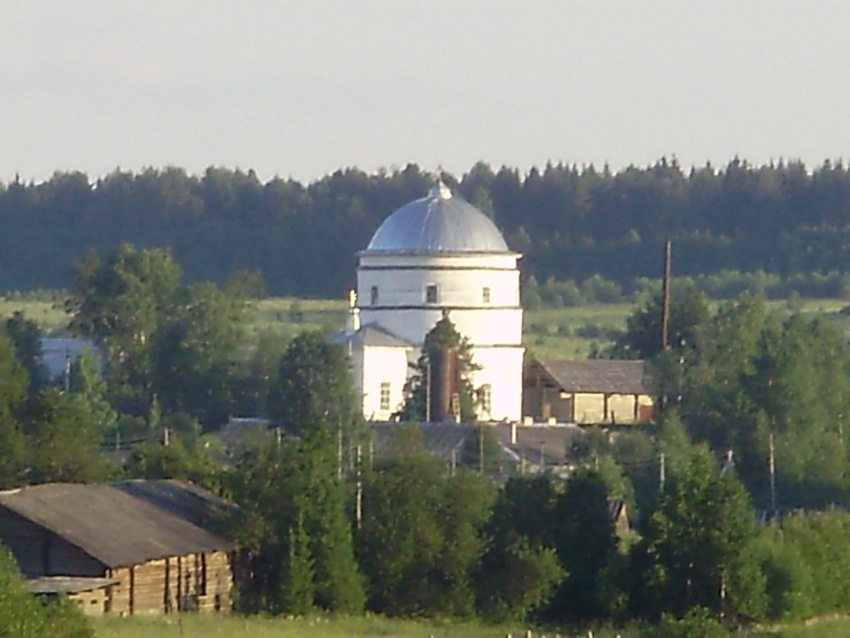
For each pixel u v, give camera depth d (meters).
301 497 198.50
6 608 133.00
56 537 181.62
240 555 197.50
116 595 180.62
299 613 193.62
